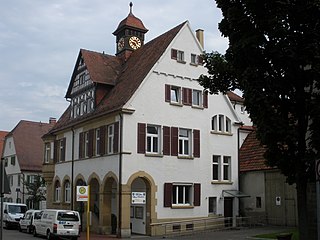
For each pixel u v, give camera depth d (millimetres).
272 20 12305
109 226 31578
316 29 12258
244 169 36250
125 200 29344
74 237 27641
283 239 19750
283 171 13023
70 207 37125
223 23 13680
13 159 62719
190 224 32156
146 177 30484
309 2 11891
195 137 33562
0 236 13562
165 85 32469
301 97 12734
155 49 34469
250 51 12875
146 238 28188
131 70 35031
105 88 35031
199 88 34344
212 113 35062
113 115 31094
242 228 32500
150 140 31594
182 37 33906
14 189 61438
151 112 31406
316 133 12242
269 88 12570
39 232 29531
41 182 51281
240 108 47562
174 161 32094
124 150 29828
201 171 33562
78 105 37438
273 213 33562
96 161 33062
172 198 31812
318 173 10688
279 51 12406
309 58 12180
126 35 38656
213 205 34250
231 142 35938
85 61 36156
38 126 66750
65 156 38906
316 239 16375
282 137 12359
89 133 34688
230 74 14383
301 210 12695
